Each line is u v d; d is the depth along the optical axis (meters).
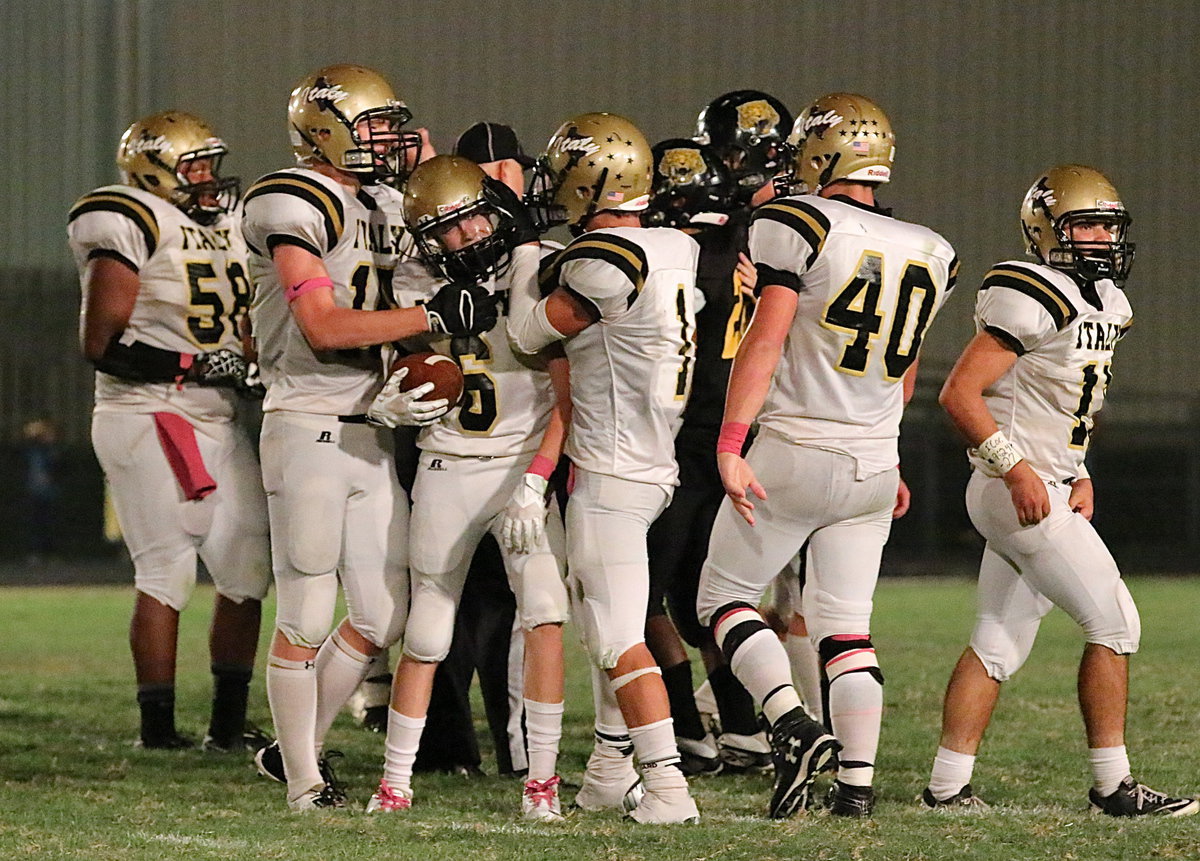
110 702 21.88
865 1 53.03
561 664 14.35
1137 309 53.59
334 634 15.34
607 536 13.77
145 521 18.22
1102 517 50.41
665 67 52.81
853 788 14.04
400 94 52.31
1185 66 54.06
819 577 14.17
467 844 12.79
